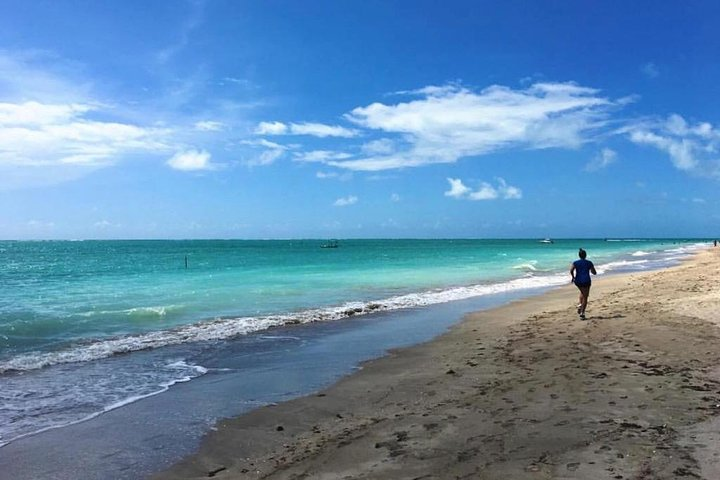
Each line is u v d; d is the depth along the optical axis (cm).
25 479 570
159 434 697
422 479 492
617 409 650
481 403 726
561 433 579
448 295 2341
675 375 794
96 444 666
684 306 1411
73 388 928
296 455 602
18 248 14125
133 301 2158
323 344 1300
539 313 1650
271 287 2717
